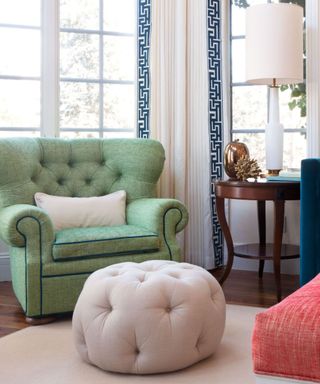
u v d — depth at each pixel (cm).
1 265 346
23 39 353
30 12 353
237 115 380
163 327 188
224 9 370
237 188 297
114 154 325
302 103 360
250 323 253
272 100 322
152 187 322
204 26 361
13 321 259
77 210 293
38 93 358
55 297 254
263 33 306
